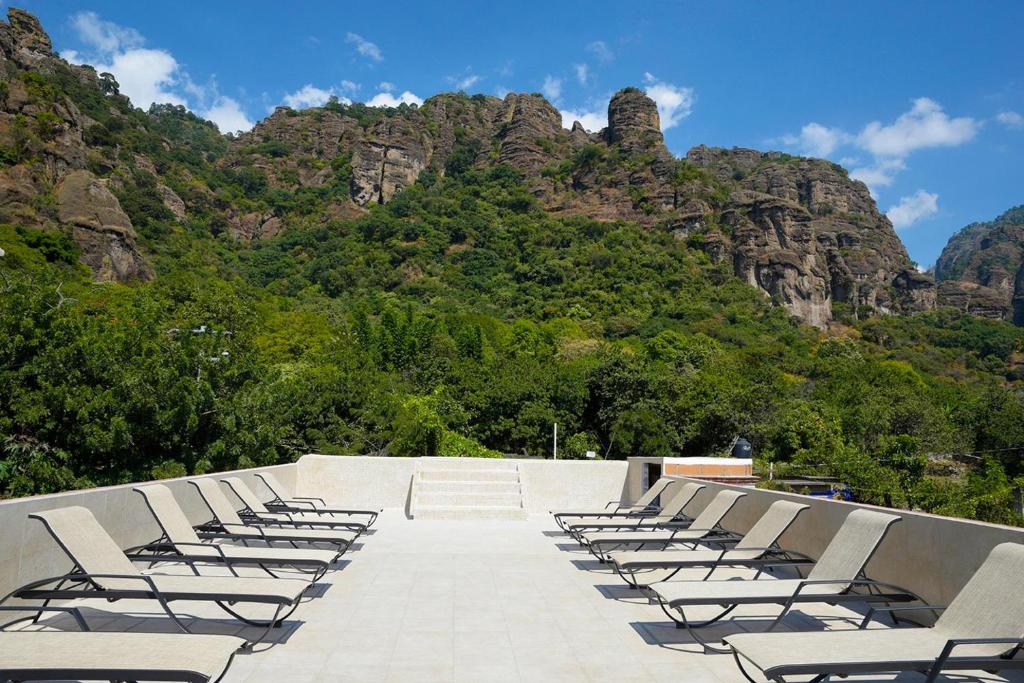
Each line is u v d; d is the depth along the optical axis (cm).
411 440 2158
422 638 452
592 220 11275
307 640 444
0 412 1388
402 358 4425
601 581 639
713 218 11612
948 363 9819
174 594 406
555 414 3334
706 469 1188
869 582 434
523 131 14600
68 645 310
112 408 1484
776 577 653
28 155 6512
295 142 14638
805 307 10875
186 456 1620
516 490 1233
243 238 11081
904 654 316
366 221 10950
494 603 552
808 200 14438
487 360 4669
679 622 475
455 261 10100
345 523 802
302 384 2383
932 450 3778
